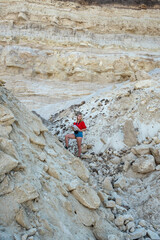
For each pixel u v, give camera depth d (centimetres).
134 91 748
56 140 483
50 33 1293
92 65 1236
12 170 271
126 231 338
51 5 1359
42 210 270
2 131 301
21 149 316
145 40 1415
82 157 558
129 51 1341
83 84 1205
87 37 1337
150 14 1491
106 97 806
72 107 908
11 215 236
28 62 1191
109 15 1437
